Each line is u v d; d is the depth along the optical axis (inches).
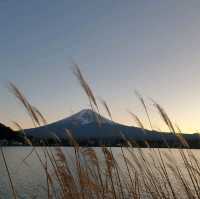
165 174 221.0
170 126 219.5
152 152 226.7
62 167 182.7
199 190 213.0
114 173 199.9
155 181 218.7
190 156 221.6
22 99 184.1
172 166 216.8
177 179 217.2
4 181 1184.8
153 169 222.8
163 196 212.4
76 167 185.6
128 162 211.0
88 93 206.4
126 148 214.7
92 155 188.4
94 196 189.8
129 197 199.9
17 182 1211.9
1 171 1328.7
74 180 184.9
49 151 185.5
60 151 183.3
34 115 186.1
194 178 215.8
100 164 196.5
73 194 183.3
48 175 182.4
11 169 1412.4
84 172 186.5
